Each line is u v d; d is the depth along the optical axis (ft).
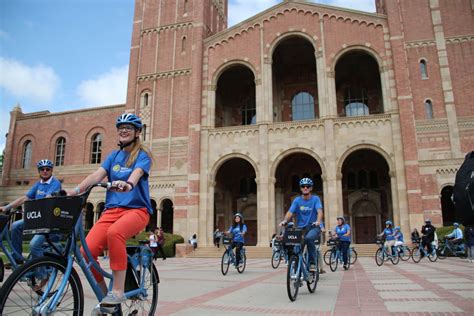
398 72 99.86
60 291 12.56
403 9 109.40
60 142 146.30
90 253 14.26
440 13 107.04
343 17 107.65
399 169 95.14
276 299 26.84
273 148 104.68
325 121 101.71
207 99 114.73
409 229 90.89
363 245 94.48
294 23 111.14
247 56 113.60
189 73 120.98
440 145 98.12
